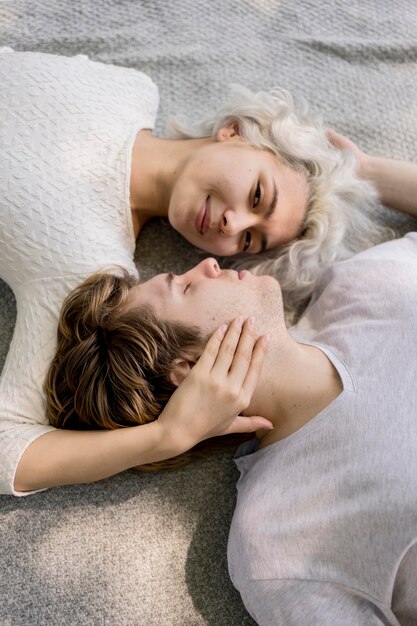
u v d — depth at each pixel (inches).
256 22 57.0
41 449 38.5
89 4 54.8
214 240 45.4
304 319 47.3
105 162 44.7
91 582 41.0
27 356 41.4
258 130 47.1
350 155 50.4
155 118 51.6
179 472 44.5
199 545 42.7
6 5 53.6
